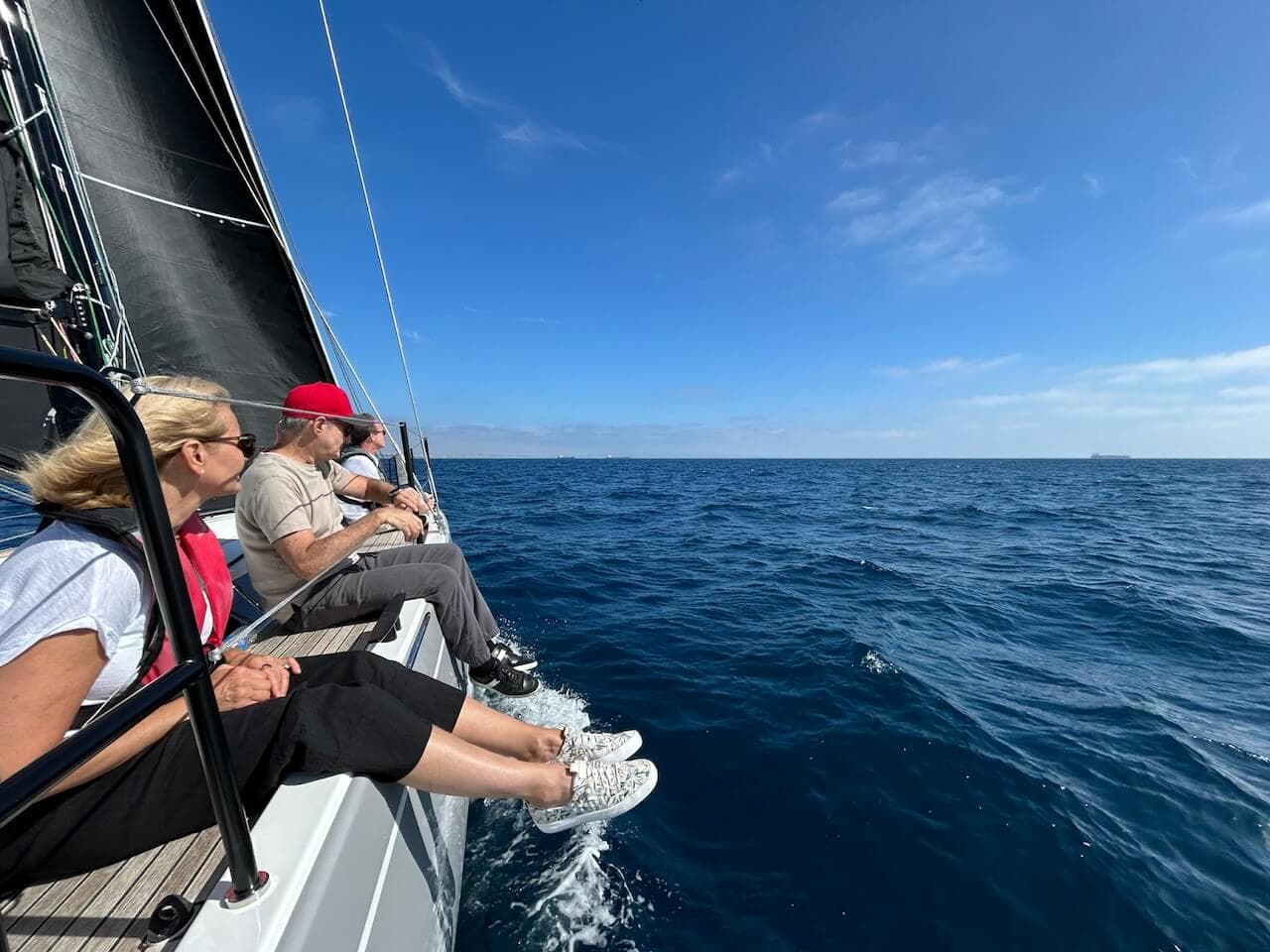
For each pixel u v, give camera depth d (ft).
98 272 9.69
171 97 12.97
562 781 5.33
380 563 9.39
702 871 7.65
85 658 3.13
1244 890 7.63
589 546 30.50
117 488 3.51
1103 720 12.12
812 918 6.98
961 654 16.01
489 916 6.87
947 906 7.20
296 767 4.22
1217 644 17.57
